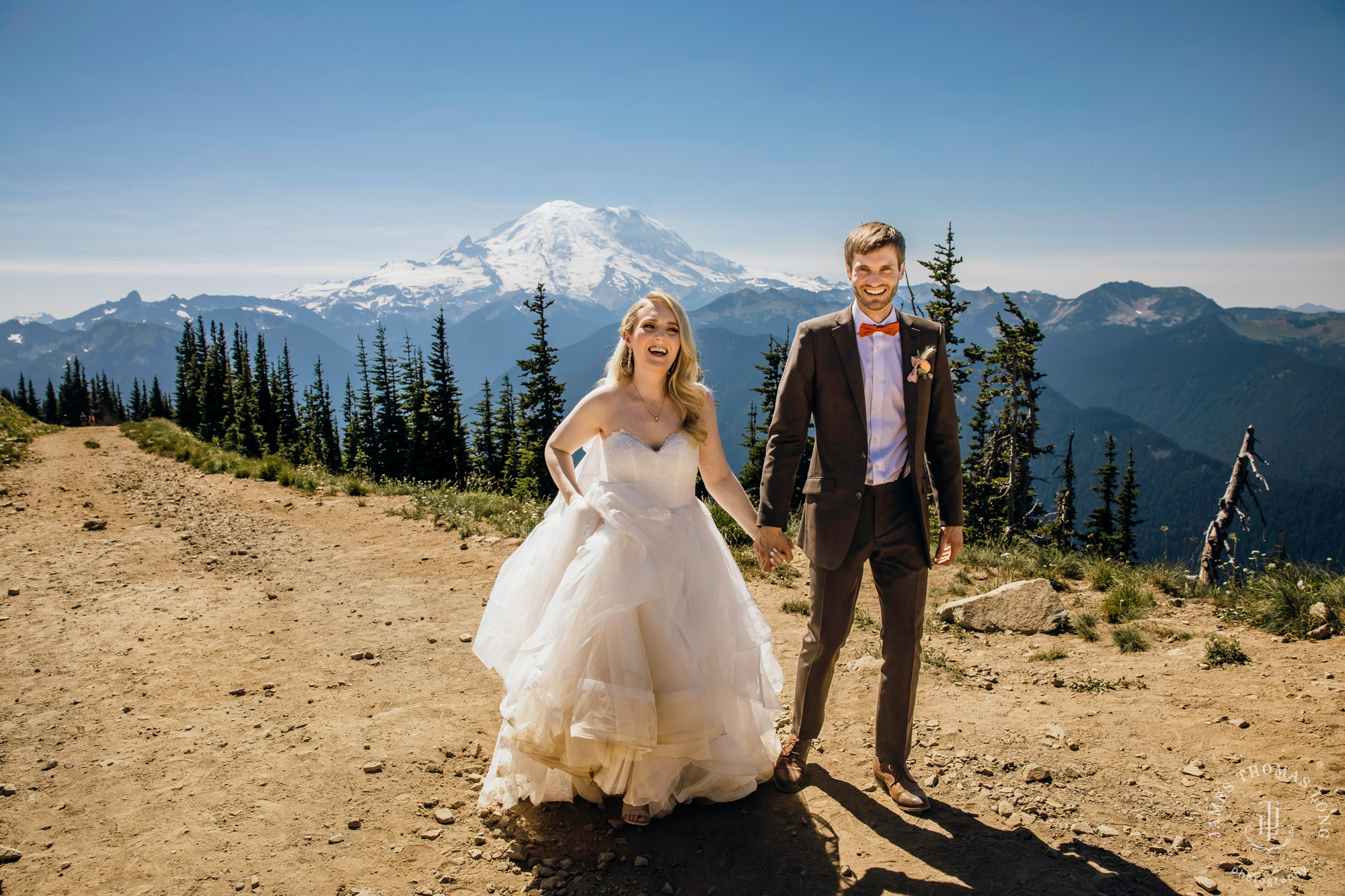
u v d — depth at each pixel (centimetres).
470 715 468
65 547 938
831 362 359
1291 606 575
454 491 1345
